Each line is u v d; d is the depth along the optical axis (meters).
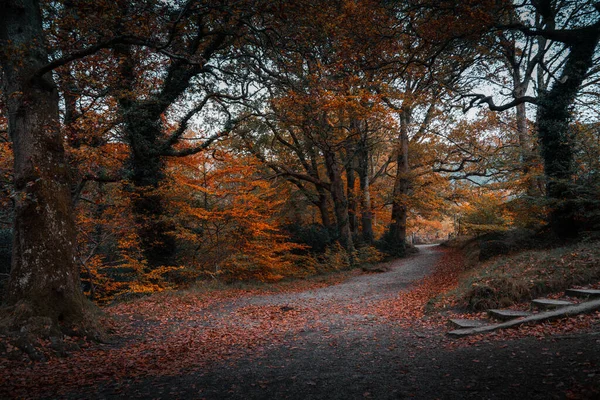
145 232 12.95
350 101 13.36
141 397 3.88
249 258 15.01
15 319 6.03
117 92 10.04
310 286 15.08
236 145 16.86
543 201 11.68
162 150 12.75
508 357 4.24
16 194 6.27
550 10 11.80
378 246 26.31
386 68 13.83
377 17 11.21
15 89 6.75
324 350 5.77
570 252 8.38
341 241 21.78
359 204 26.08
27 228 6.60
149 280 12.55
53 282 6.60
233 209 13.90
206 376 4.56
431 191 25.70
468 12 10.31
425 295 10.73
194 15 7.67
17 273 6.50
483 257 13.39
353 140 20.45
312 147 20.88
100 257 13.12
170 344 6.59
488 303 7.12
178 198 14.61
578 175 10.95
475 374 3.85
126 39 7.12
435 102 18.08
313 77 11.35
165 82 12.50
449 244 32.91
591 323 4.86
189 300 10.88
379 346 5.80
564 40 11.31
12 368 5.11
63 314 6.59
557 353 4.03
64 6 7.46
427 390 3.59
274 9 8.00
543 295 6.74
